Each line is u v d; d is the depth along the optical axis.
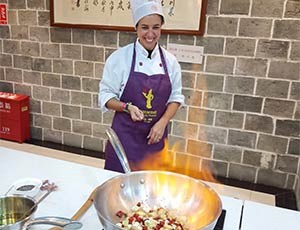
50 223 0.86
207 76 2.59
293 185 2.61
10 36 3.13
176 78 1.77
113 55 1.68
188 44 2.56
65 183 1.20
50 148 3.20
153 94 1.68
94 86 2.98
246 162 2.69
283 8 2.27
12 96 3.21
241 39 2.42
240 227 0.98
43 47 3.04
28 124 3.33
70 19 2.83
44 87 3.18
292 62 2.36
